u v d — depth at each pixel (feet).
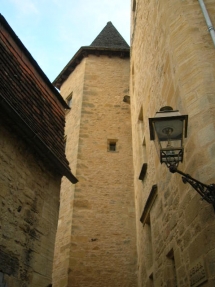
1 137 16.37
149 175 23.35
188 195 13.84
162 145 12.30
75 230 31.48
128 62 48.03
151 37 24.48
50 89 22.38
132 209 33.96
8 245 15.08
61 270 29.66
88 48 47.80
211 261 11.18
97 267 29.84
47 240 18.10
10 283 14.51
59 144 21.25
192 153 13.55
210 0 18.10
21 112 17.60
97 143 38.75
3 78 17.08
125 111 42.39
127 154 38.27
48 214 18.85
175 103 16.75
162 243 18.20
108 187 35.19
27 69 19.93
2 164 15.98
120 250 31.09
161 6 21.06
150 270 22.34
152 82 23.36
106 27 58.54
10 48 18.67
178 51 16.89
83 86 44.29
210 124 13.12
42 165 19.58
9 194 15.98
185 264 13.87
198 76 14.89
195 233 12.79
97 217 32.81
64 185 36.27
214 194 11.09
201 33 16.63
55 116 21.98
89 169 36.27
